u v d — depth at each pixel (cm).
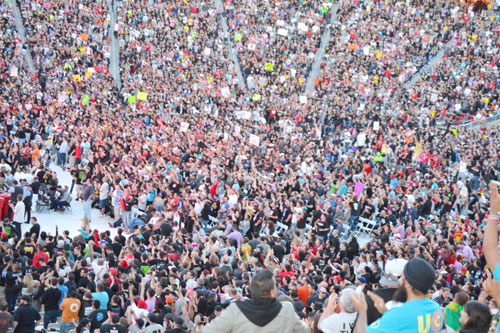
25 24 6306
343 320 744
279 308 549
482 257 2814
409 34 7525
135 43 6650
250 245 2602
